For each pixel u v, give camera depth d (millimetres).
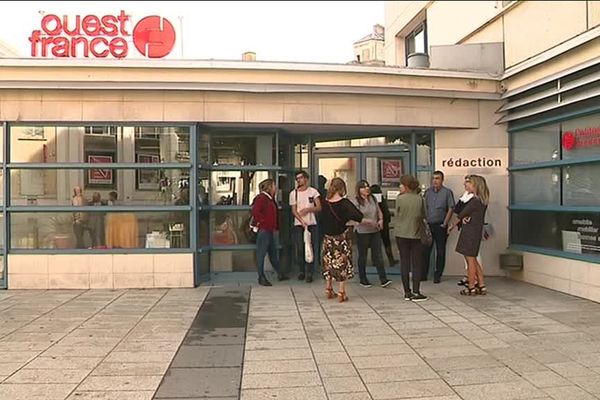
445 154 9906
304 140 10555
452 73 9305
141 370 5094
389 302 7906
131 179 9195
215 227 9773
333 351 5629
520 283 9219
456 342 5883
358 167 10406
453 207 9320
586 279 7844
